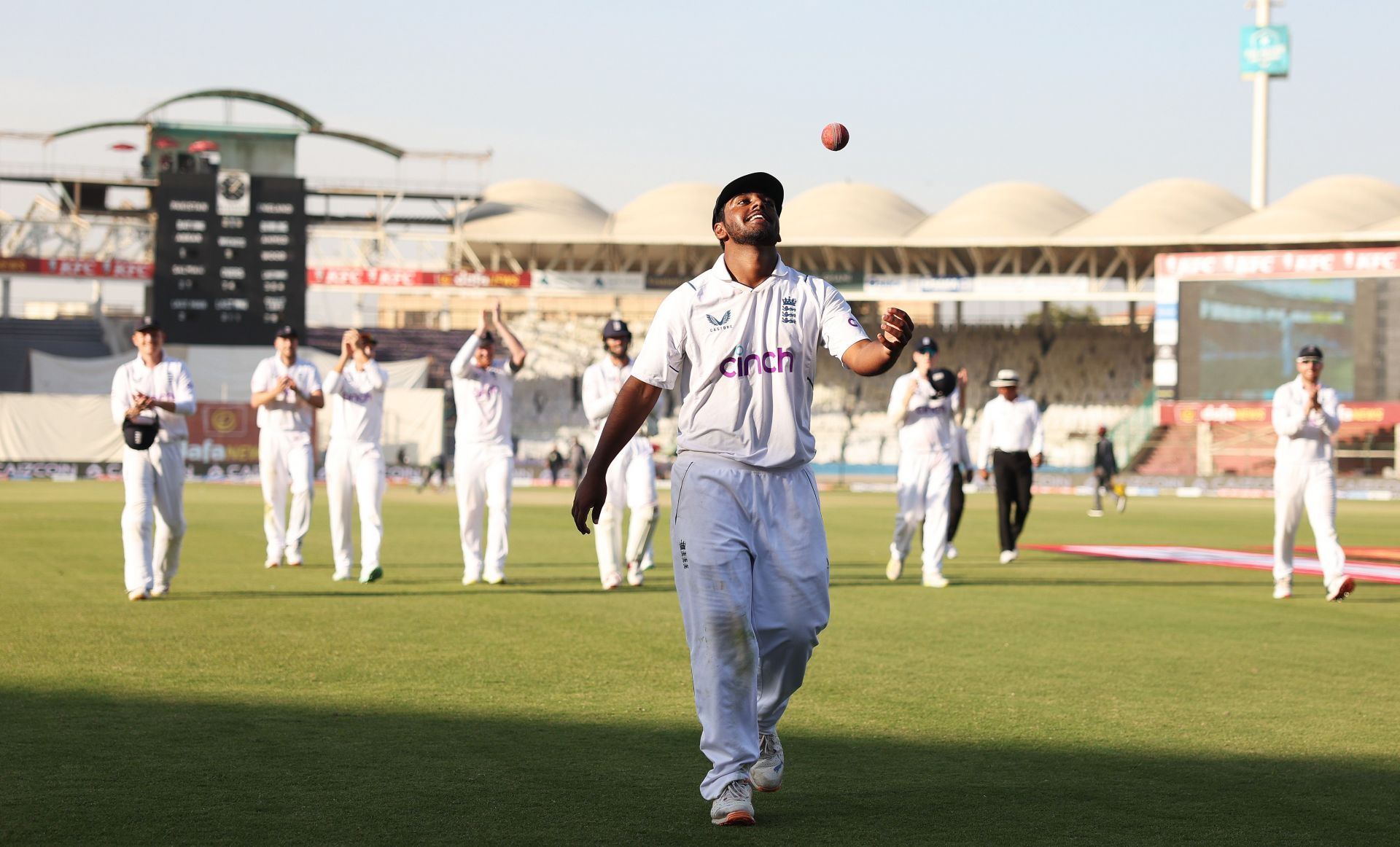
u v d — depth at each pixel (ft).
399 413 161.27
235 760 16.62
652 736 18.34
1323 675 24.49
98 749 17.15
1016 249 213.05
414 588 38.78
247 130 188.44
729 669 14.56
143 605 33.50
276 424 45.24
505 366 40.22
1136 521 87.15
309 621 30.60
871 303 220.84
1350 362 159.84
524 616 31.96
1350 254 159.63
